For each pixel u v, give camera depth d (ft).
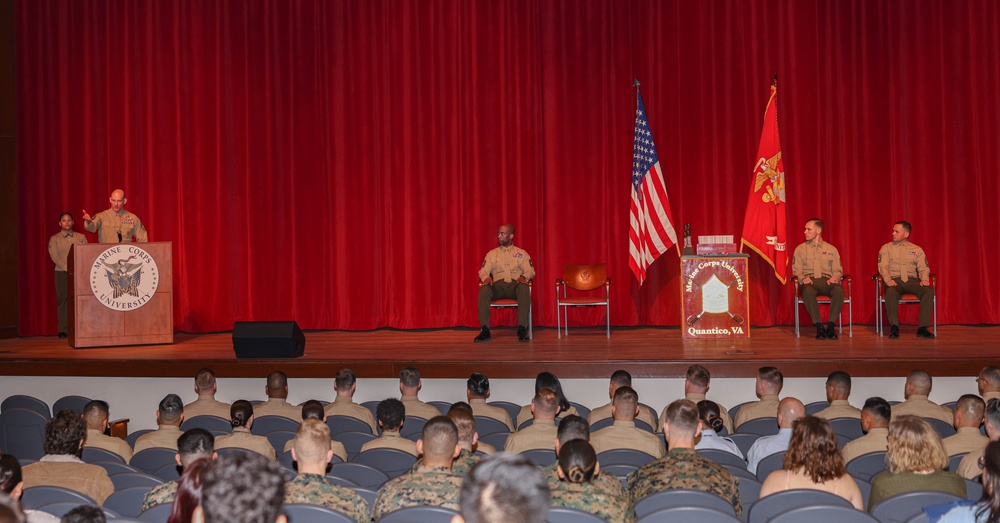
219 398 23.34
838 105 29.89
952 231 29.55
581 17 30.48
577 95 30.45
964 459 12.25
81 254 25.22
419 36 30.91
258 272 31.30
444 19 30.91
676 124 30.09
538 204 30.71
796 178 29.91
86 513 7.27
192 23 31.19
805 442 10.03
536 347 25.26
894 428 10.05
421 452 10.39
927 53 29.58
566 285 29.07
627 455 12.57
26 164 31.40
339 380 17.79
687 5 30.07
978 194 29.35
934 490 9.33
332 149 31.27
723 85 30.01
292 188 31.24
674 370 22.11
